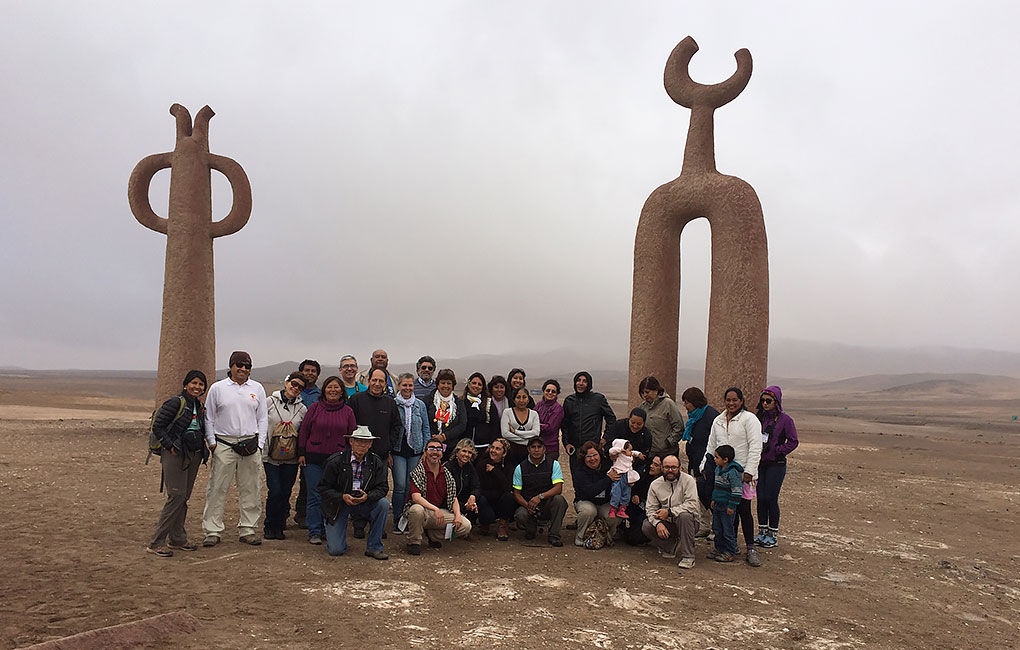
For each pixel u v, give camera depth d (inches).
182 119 705.0
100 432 705.6
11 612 195.8
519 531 341.7
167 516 267.4
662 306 640.4
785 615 228.1
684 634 204.8
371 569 260.1
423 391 351.3
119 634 171.5
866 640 210.8
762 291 604.1
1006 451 967.0
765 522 327.9
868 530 381.4
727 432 302.4
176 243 683.4
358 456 277.1
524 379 339.0
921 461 786.8
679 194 639.8
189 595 216.7
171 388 668.1
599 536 311.7
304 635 187.2
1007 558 331.6
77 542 281.6
